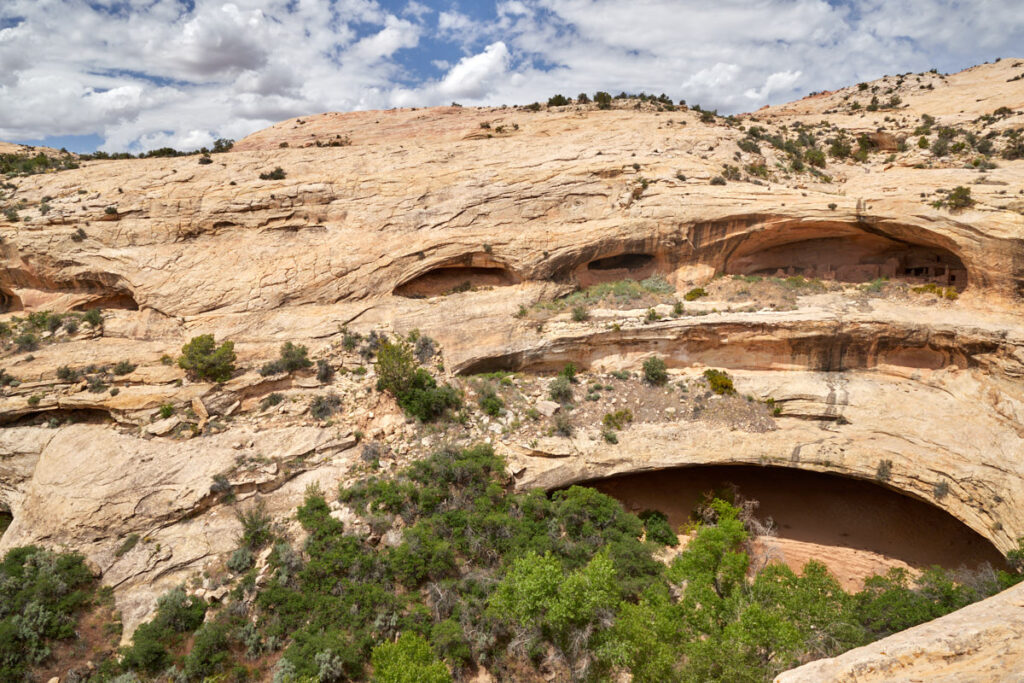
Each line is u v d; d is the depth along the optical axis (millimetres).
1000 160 32906
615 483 29312
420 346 30156
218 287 30406
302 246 32531
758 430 26406
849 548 25984
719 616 16250
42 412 26125
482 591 20109
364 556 20516
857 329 26703
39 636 18016
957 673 8719
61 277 32062
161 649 17578
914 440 24438
